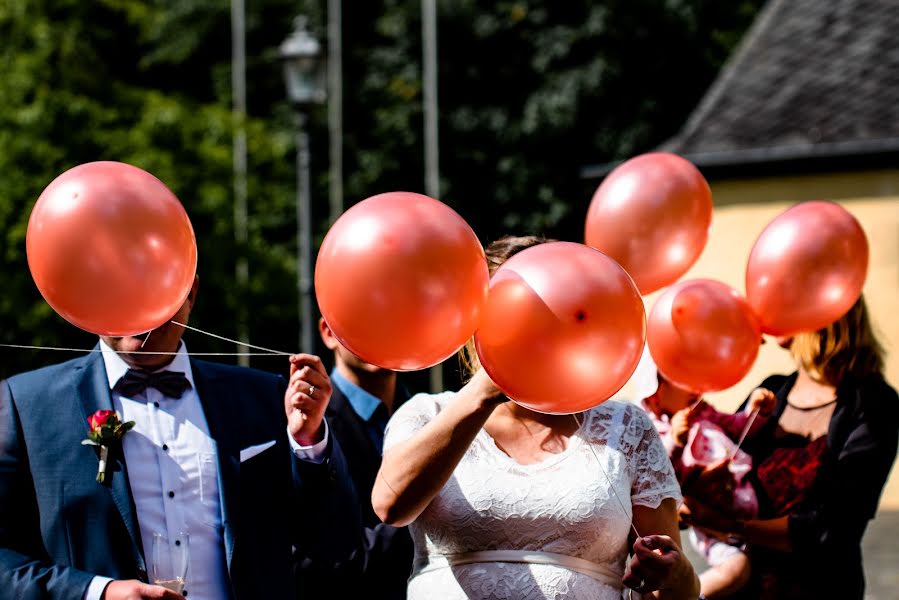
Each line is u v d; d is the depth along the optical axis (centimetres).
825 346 334
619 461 244
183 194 1173
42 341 1009
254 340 1298
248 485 290
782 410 344
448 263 212
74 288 240
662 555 229
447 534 240
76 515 271
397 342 216
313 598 322
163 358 295
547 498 237
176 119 1177
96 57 1188
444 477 225
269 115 2247
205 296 1185
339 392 357
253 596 282
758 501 329
